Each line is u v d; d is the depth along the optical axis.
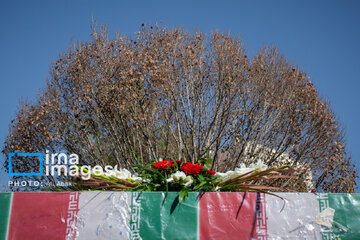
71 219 2.94
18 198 2.88
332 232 3.27
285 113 14.32
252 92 14.12
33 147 13.66
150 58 13.44
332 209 3.33
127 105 13.75
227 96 13.71
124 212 3.04
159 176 3.47
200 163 3.73
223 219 3.16
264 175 3.45
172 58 14.16
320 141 14.25
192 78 14.38
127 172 3.60
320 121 14.20
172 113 14.21
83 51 14.19
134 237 3.00
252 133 14.11
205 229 3.11
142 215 3.07
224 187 3.50
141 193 3.12
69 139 14.09
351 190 13.92
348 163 14.39
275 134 14.52
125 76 13.54
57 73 14.20
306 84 14.58
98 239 2.94
